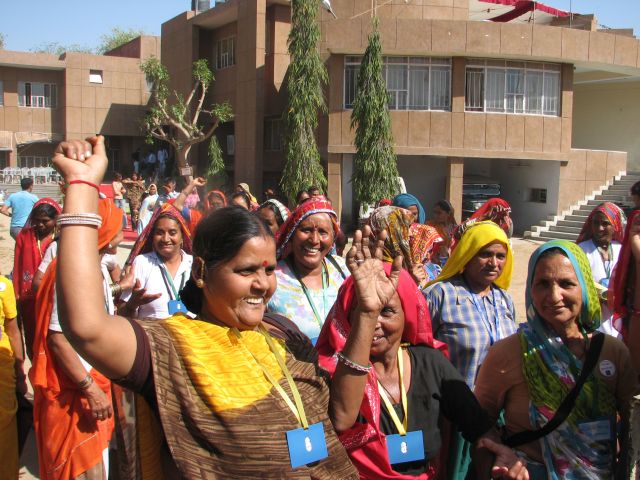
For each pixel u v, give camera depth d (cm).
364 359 236
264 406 204
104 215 420
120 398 211
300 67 1994
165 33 3098
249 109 2559
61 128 3825
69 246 192
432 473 282
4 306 445
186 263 505
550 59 2156
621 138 2570
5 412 433
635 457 273
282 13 2539
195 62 2688
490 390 302
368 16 2198
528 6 2517
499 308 421
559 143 2222
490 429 288
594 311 291
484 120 2164
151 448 207
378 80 1920
